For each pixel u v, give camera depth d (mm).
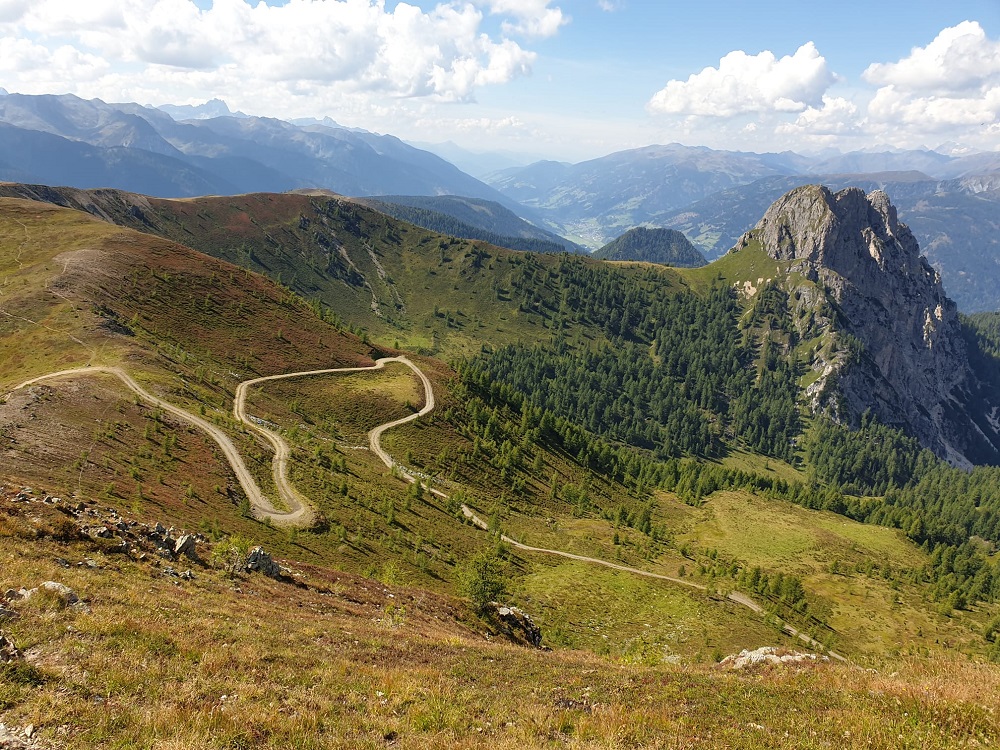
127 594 24156
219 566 37781
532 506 149875
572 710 18703
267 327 167500
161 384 105062
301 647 23297
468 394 183125
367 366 175750
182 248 185125
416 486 116000
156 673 17047
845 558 147750
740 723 17609
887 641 107000
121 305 135875
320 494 92438
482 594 56844
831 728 16938
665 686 21547
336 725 16031
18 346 107000
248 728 14750
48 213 182375
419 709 17625
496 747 15078
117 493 59625
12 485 39250
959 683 20391
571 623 87562
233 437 97938
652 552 135875
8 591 20266
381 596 47094
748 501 190000
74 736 13172
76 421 74750
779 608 111688
